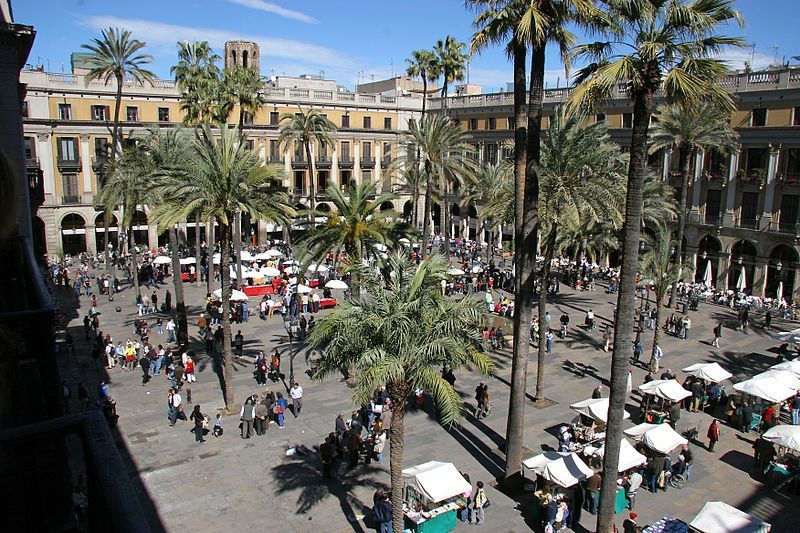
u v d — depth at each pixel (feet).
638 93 43.21
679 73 40.11
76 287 139.64
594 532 54.70
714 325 123.95
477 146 222.07
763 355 105.29
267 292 144.05
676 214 140.05
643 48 40.68
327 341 48.88
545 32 54.49
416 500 56.44
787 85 139.13
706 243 159.63
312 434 72.74
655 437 62.44
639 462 59.11
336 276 147.33
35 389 23.31
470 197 188.34
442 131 125.18
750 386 75.10
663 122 126.41
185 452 67.46
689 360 102.53
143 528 8.15
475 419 77.36
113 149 145.59
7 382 8.10
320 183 230.07
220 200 77.61
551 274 154.71
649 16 41.14
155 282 152.15
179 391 84.53
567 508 54.95
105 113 186.09
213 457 66.59
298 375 91.76
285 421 76.07
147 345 92.99
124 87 186.80
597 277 168.76
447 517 54.08
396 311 45.44
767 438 64.03
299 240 89.66
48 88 174.50
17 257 36.47
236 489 60.13
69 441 65.05
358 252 84.89
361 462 66.44
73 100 180.24
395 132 239.30
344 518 55.67
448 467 56.18
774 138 142.20
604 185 79.36
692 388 82.28
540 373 82.33
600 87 42.14
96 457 9.54
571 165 77.77
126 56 144.46
